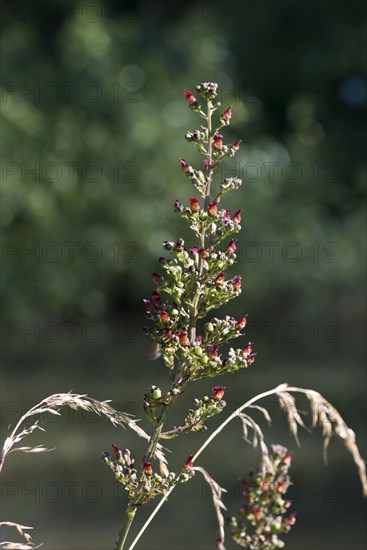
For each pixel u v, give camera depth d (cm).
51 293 1415
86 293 1434
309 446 784
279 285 1488
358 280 1514
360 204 1666
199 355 173
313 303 1479
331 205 1666
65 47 1564
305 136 1692
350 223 1596
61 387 1015
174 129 1523
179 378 177
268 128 1750
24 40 1570
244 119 1553
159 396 175
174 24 1738
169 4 1753
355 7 1748
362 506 646
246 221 1490
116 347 1242
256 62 1756
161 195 1487
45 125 1483
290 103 1736
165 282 180
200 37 1631
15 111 1461
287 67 1758
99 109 1520
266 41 1755
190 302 180
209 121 185
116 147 1495
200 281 179
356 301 1481
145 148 1491
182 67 1606
